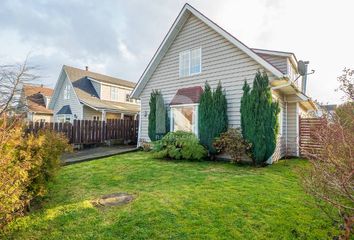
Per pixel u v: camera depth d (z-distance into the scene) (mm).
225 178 6324
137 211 4031
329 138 3234
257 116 8156
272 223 3596
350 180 2846
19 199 3676
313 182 3254
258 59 8664
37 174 4121
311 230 3393
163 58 12500
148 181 6035
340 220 3414
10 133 3527
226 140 8586
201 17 10430
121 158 9688
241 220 3691
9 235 3287
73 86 21609
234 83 9547
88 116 20641
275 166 8195
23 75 15258
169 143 9672
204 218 3758
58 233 3336
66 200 4613
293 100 10648
